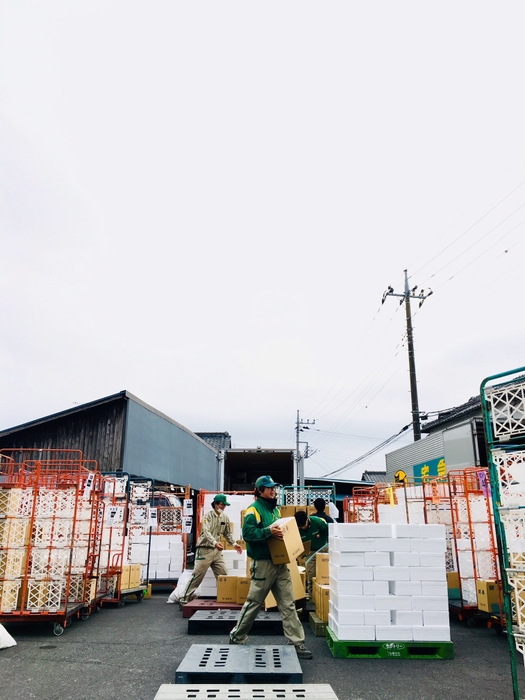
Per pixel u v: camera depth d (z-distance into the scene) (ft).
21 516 25.57
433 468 52.65
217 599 28.53
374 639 19.98
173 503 52.24
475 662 19.54
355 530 20.59
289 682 16.03
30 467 29.73
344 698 15.76
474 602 27.43
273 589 20.49
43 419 52.60
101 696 15.92
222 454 58.59
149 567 41.11
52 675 18.01
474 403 61.00
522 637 13.80
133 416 52.21
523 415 14.38
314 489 46.96
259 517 20.58
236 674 15.96
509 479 14.99
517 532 14.67
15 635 24.34
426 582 20.36
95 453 50.60
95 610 31.22
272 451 56.44
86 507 29.63
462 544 29.09
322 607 24.32
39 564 26.02
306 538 30.68
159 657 20.34
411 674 18.02
